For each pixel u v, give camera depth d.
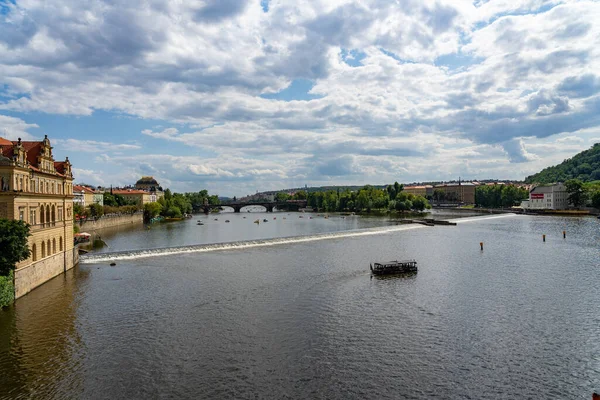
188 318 62.94
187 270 98.19
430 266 102.56
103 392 42.03
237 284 83.69
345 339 54.91
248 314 64.75
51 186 89.19
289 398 40.97
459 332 57.22
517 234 177.38
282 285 82.69
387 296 74.62
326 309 67.19
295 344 53.31
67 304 69.75
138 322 61.25
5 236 66.25
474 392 42.22
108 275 92.44
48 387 43.00
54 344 53.34
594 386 43.31
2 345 53.03
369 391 42.28
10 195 70.44
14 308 67.56
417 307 68.25
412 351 51.31
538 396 41.56
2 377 45.06
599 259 110.31
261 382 43.88
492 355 50.22
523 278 88.19
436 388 42.91
